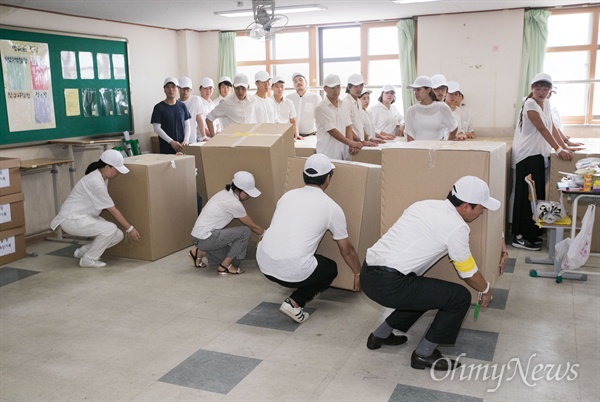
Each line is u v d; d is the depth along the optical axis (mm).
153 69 7270
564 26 6566
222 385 2645
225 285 4035
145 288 4008
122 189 4586
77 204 4477
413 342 3064
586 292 3723
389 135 6477
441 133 4770
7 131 5301
